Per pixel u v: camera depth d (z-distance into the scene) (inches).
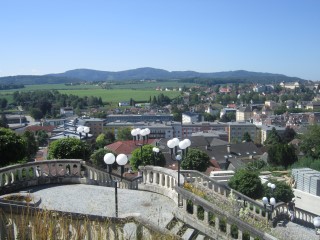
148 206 581.9
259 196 1289.4
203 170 1334.9
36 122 7844.5
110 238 342.3
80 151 1016.9
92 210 564.1
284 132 5565.9
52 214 313.3
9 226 313.7
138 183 700.0
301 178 1625.2
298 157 3078.2
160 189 651.5
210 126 6870.1
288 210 1355.8
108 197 634.8
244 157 3609.7
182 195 533.6
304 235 933.8
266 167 2618.1
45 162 740.0
